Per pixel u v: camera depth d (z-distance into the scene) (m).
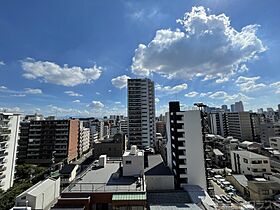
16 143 60.47
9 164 56.84
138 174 32.69
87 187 27.34
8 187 54.47
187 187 38.38
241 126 125.75
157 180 38.72
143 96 106.19
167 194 34.12
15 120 60.44
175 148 42.16
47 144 84.94
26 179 59.06
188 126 42.44
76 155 95.31
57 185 36.72
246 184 47.00
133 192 25.14
